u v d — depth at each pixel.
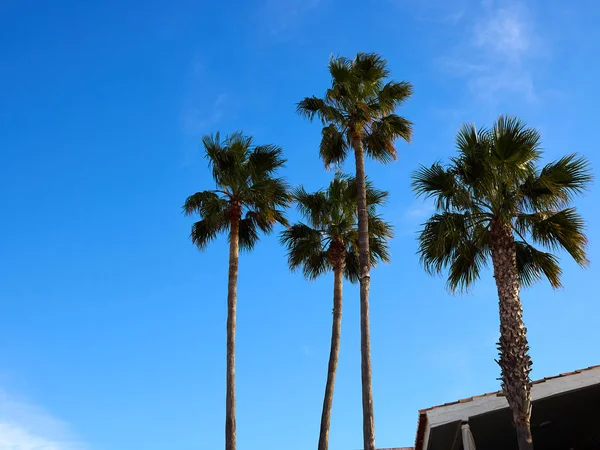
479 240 18.06
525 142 17.22
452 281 18.53
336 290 25.83
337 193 27.30
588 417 19.14
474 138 18.12
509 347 15.97
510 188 17.53
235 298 23.30
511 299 16.39
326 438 23.41
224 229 25.17
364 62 22.53
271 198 25.03
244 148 25.62
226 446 21.06
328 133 22.58
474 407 16.94
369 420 17.53
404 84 22.41
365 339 18.52
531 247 18.41
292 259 27.14
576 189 17.45
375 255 27.44
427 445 17.88
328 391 24.09
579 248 17.56
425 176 18.16
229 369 22.23
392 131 22.30
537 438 20.33
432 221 18.22
